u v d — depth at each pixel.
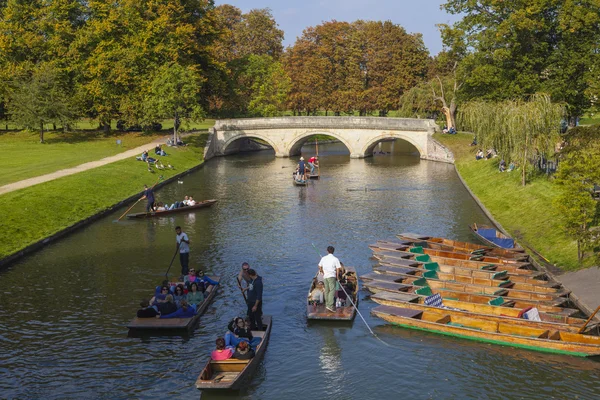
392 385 19.12
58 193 44.97
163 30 80.31
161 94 75.00
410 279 27.14
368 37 112.06
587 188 29.22
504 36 58.38
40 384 18.97
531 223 37.53
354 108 111.75
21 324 23.70
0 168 56.06
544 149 45.00
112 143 78.88
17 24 80.44
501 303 24.00
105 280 29.19
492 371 19.81
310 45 115.56
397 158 85.19
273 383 19.23
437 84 93.69
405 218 42.91
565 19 54.41
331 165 76.81
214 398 18.33
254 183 60.94
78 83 81.06
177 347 21.56
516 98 54.59
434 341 22.03
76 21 85.88
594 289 25.02
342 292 24.98
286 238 37.19
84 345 21.78
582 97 56.47
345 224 41.03
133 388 18.78
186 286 25.53
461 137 81.56
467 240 36.47
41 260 32.75
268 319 23.27
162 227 40.66
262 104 105.81
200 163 75.56
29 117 75.75
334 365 20.42
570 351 20.34
